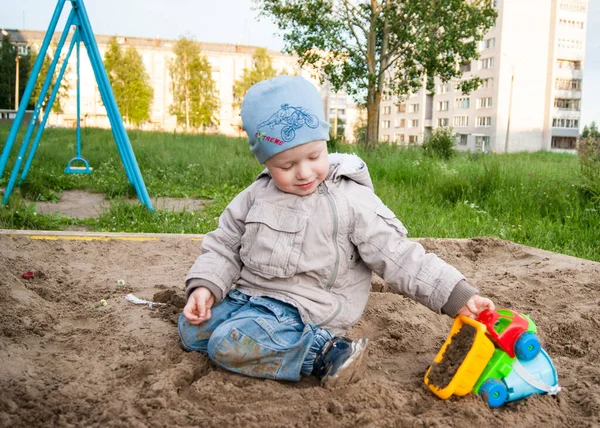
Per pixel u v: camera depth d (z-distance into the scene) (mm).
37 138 7492
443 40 19344
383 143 18984
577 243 4801
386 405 1703
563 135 61094
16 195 6492
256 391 1775
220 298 2059
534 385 1778
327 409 1667
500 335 1771
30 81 5836
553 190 6582
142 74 49938
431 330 2430
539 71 59156
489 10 19156
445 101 63750
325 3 19453
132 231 5301
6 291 2574
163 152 12711
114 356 2055
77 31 6273
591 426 1631
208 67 53344
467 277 3359
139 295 2803
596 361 2158
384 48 20234
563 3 58594
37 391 1729
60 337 2252
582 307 2742
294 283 2014
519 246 4086
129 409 1630
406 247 1976
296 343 1851
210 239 2160
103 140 17422
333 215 2004
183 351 2094
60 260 3492
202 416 1628
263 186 2164
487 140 58656
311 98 1976
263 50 55219
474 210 6332
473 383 1746
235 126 61188
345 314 2025
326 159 1995
